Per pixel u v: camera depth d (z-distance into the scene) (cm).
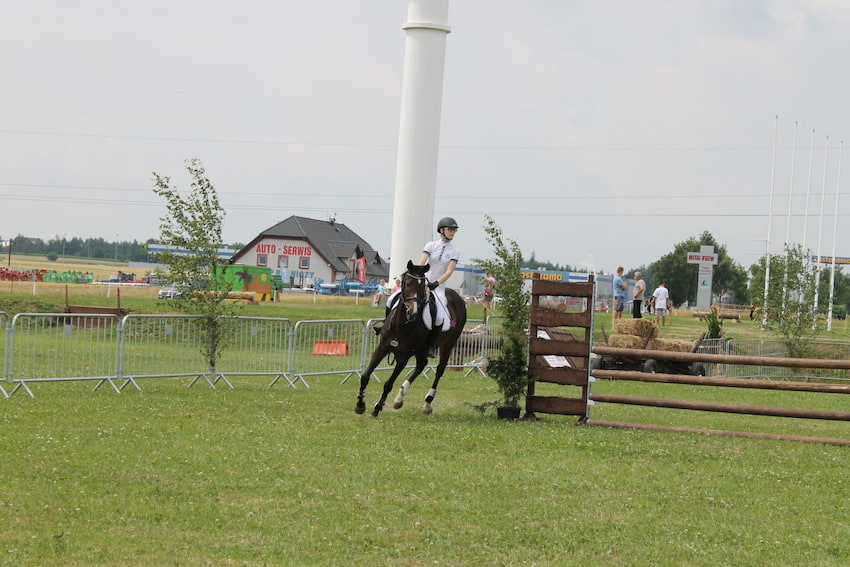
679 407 1562
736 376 3100
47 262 17950
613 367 2772
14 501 867
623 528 890
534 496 999
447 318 1584
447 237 1628
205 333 1970
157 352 1909
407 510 910
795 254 3547
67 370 1784
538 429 1473
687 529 898
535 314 1614
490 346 2619
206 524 830
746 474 1187
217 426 1352
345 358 2277
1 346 2303
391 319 1548
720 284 13000
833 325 6838
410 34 4175
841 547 858
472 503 952
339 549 778
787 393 2447
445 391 2100
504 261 1641
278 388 1994
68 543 754
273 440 1248
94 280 7962
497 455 1229
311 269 9931
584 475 1124
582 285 1602
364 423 1460
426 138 4169
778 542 866
